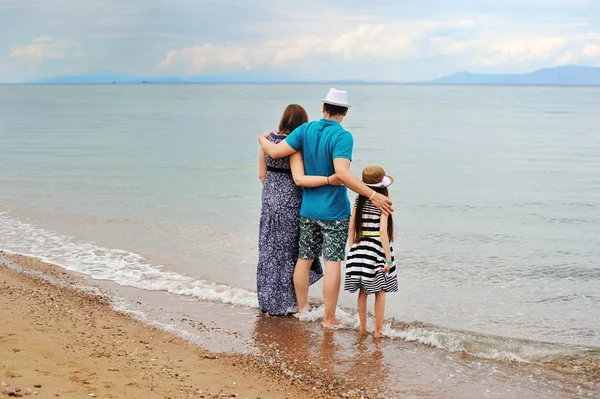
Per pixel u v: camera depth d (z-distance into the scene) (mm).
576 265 9078
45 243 9898
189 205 13602
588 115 67125
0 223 11406
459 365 5457
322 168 6363
